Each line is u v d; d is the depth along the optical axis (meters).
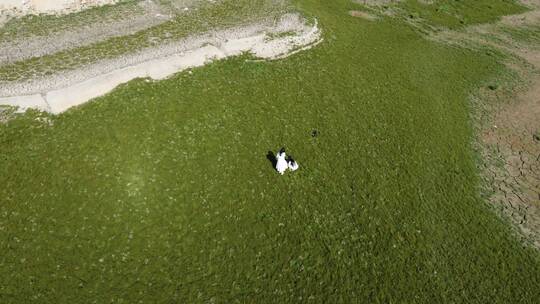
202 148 25.75
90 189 22.81
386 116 30.33
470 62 38.66
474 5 50.94
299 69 33.41
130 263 20.38
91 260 20.31
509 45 42.81
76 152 24.19
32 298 18.81
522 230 23.83
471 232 23.23
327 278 20.42
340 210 23.48
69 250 20.53
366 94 32.06
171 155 25.05
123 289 19.42
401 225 23.11
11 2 36.75
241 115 28.33
